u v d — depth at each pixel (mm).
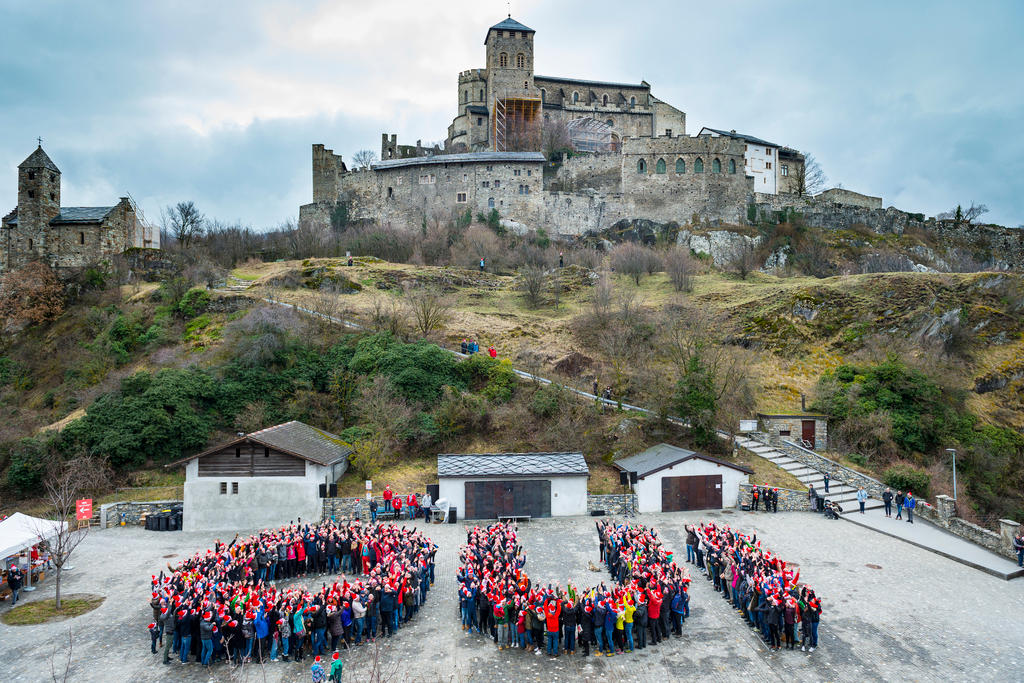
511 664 20562
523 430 44344
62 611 24609
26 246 70438
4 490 39406
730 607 24672
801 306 61188
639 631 21531
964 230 113688
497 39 121125
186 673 20172
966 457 45750
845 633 22406
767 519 35750
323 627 21125
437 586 26844
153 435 41031
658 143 103438
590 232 100438
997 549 30266
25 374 57438
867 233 105812
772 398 52125
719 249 95125
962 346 58844
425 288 68062
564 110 124188
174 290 61719
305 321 54312
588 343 58000
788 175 119750
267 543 27062
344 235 95375
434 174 100375
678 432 44812
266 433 35812
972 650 21234
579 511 36750
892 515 36406
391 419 42750
